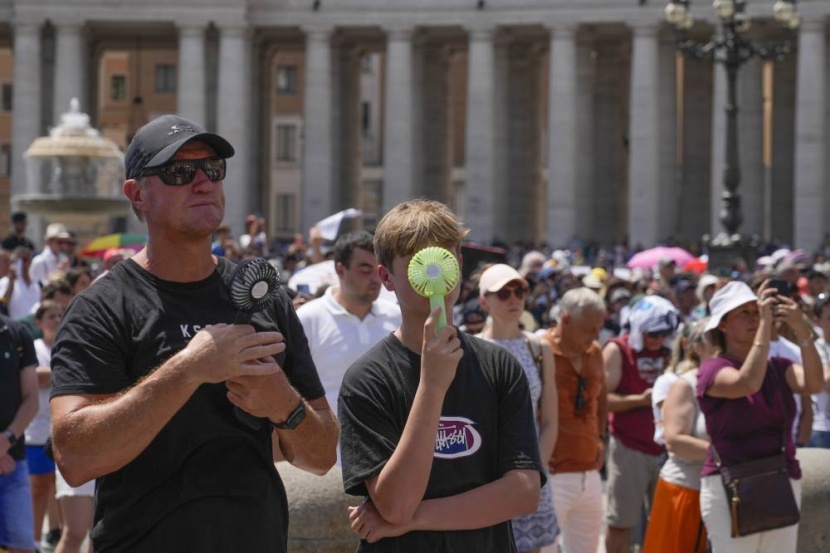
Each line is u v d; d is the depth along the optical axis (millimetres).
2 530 13219
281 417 6859
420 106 78188
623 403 15734
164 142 6992
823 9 70938
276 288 6750
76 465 6562
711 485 11688
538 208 83875
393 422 7449
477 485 7438
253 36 77312
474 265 29328
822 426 16172
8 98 93688
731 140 39031
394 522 7176
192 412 6891
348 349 12156
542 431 12469
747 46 38875
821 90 71250
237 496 6922
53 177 45281
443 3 74938
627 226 85500
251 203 78375
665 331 15859
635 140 73438
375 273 12156
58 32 74062
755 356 11422
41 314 16734
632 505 15766
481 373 7555
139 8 74375
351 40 81250
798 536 12883
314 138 75188
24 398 13383
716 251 38656
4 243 30375
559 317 13391
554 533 11797
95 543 7031
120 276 7105
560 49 74000
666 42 76000
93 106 82375
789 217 78750
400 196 74812
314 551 10805
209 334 6582
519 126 82188
